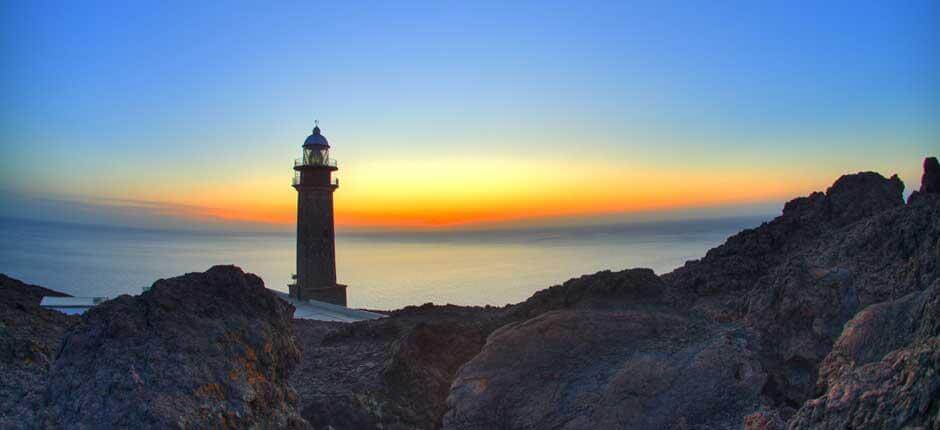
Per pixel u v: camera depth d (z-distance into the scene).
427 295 105.81
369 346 25.45
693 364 18.55
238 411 12.49
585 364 20.11
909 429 10.02
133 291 99.06
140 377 12.12
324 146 56.50
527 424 18.30
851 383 11.73
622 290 25.89
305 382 21.50
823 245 27.91
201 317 14.26
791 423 12.35
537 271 136.88
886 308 15.91
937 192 29.02
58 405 11.80
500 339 21.86
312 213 55.78
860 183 32.38
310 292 54.62
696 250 177.50
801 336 19.39
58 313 23.81
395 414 19.64
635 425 17.12
